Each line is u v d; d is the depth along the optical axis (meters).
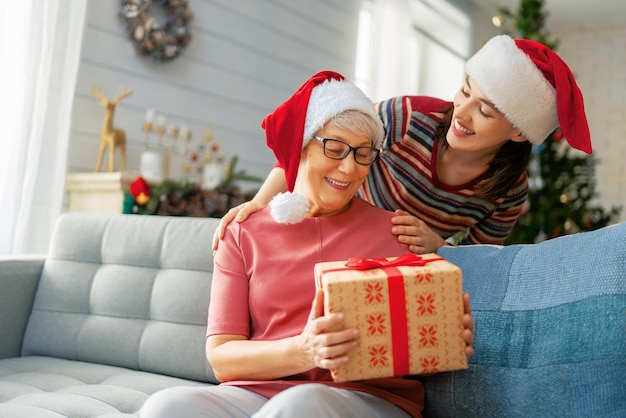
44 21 2.70
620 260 1.07
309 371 1.24
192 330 1.76
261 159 4.38
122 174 2.95
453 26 6.27
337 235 1.35
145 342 1.80
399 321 1.08
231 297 1.33
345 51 5.09
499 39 1.43
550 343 1.11
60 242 2.04
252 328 1.36
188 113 3.86
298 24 4.65
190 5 3.84
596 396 1.01
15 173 2.62
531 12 4.61
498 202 1.68
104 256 1.98
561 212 4.27
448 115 1.57
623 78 6.88
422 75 6.41
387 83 4.95
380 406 1.15
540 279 1.19
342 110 1.29
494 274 1.28
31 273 2.02
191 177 3.68
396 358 1.08
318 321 1.06
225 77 4.09
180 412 1.05
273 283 1.32
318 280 1.17
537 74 1.40
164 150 3.66
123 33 3.48
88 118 3.29
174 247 1.87
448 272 1.09
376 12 5.06
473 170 1.58
